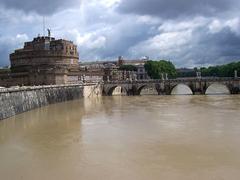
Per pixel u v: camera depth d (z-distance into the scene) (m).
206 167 38.22
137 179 34.97
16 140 54.62
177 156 42.72
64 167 39.41
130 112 87.38
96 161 41.41
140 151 45.50
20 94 93.12
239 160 40.47
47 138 55.59
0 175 37.25
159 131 58.75
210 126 62.34
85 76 182.00
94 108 101.38
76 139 54.25
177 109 90.94
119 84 166.62
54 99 123.62
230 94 147.00
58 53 190.25
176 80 157.62
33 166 40.12
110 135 56.59
